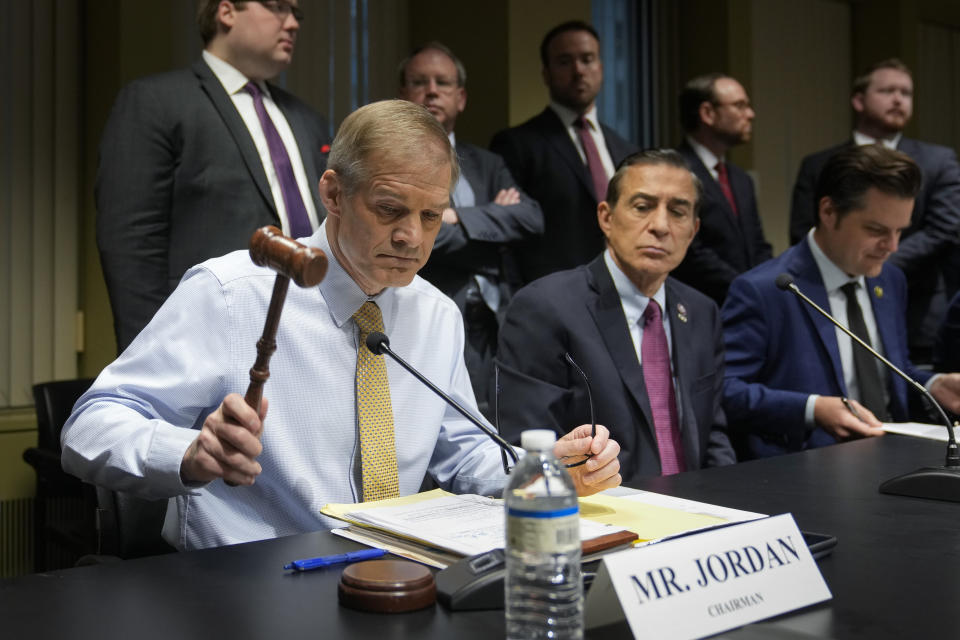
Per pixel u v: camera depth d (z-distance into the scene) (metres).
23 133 3.64
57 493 3.07
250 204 2.58
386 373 1.58
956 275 3.98
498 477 1.58
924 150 4.12
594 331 2.21
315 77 4.31
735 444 2.69
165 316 1.52
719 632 0.94
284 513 1.53
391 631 0.93
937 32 7.00
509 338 2.25
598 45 3.65
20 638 0.91
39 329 3.68
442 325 1.71
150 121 2.53
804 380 2.65
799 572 1.04
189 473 1.28
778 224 6.15
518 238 3.09
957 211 3.96
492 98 4.43
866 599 1.04
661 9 5.63
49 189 3.71
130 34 3.63
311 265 1.06
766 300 2.68
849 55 6.70
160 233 2.52
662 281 2.28
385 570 1.03
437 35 4.61
